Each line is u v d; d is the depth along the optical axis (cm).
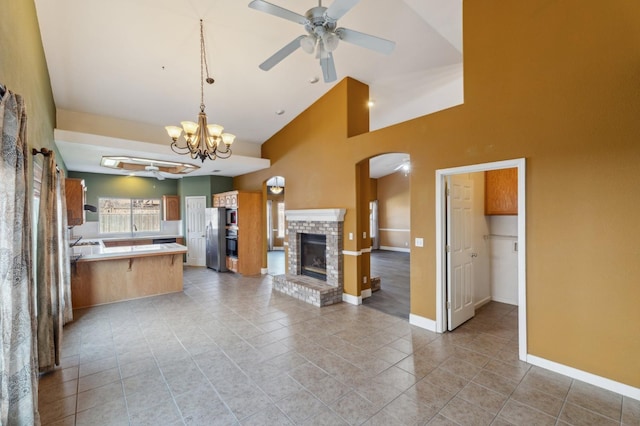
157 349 318
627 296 233
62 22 316
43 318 267
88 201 736
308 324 388
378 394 237
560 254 265
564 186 262
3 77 173
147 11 321
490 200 458
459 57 434
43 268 265
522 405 223
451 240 366
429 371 271
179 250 537
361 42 244
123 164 630
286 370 274
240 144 685
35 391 189
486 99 312
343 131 484
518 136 288
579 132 254
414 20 359
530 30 281
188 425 204
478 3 318
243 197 693
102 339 344
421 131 372
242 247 692
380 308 453
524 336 286
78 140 440
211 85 462
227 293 541
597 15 243
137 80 425
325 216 494
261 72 445
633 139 229
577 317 256
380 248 1219
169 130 343
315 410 219
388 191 1189
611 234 239
